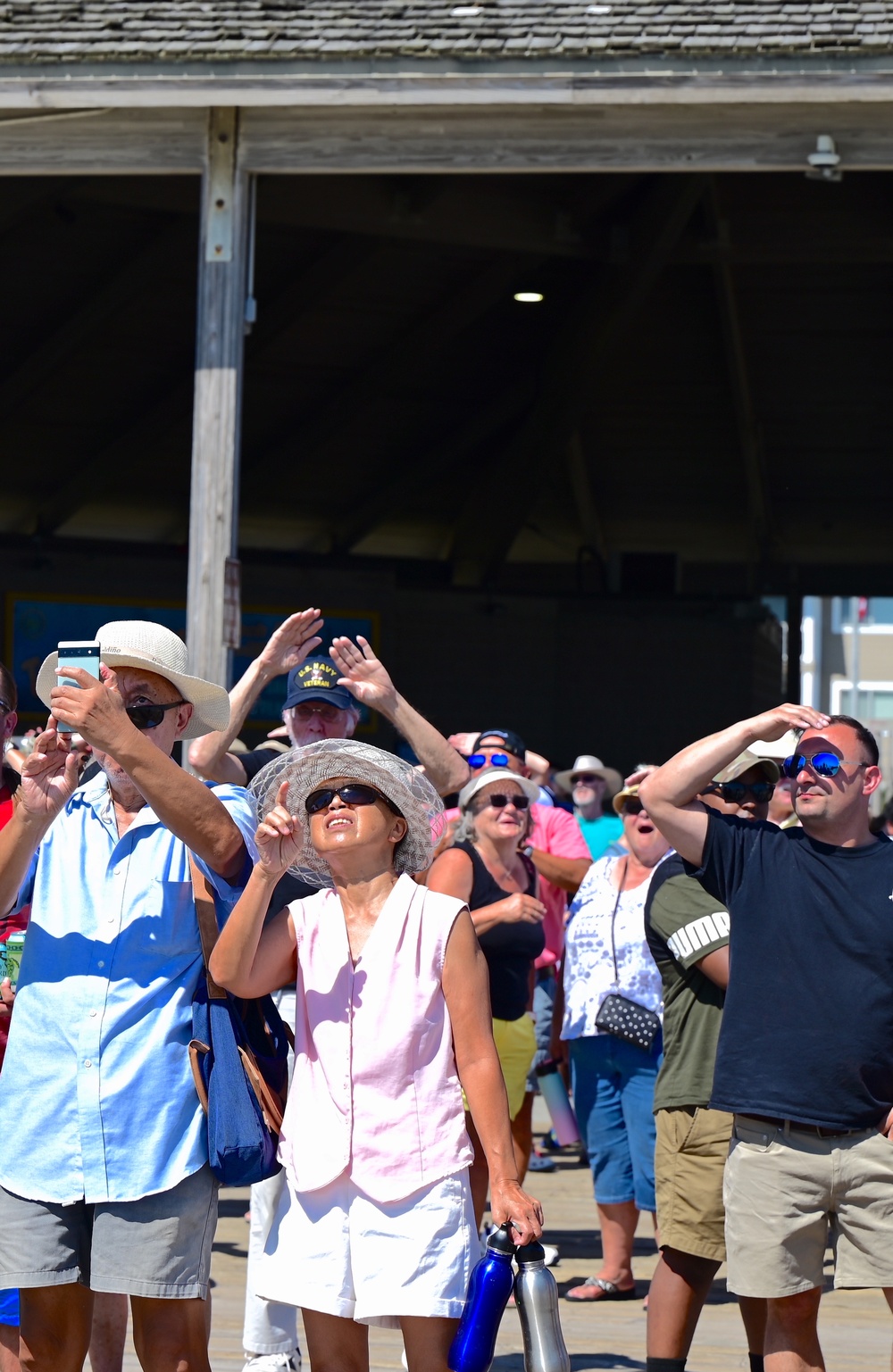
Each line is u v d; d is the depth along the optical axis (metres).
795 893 4.57
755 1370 5.51
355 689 6.16
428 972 3.89
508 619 24.12
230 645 10.79
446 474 23.97
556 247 18.28
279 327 19.83
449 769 6.23
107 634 4.04
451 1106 3.86
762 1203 4.53
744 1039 4.57
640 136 10.56
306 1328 3.93
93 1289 3.82
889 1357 6.45
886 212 18.19
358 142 10.80
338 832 3.98
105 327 19.62
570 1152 10.96
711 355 21.55
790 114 10.41
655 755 24.27
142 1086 3.86
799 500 25.33
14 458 21.75
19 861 3.91
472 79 10.35
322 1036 3.87
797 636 27.81
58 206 17.47
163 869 4.00
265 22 10.74
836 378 21.97
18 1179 3.86
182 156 10.98
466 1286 3.76
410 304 20.02
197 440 10.85
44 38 10.73
